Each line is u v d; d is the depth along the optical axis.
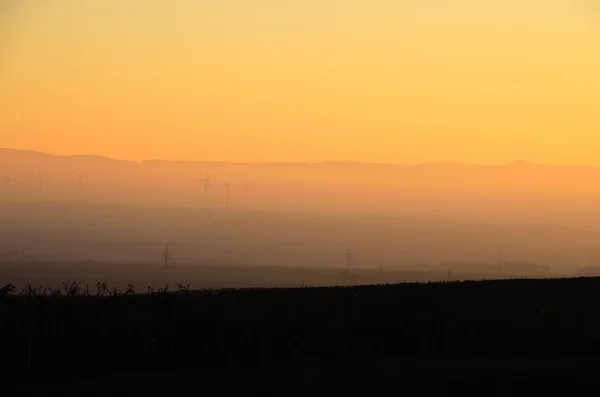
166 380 66.94
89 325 77.00
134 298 85.44
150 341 76.44
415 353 79.69
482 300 98.56
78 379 67.56
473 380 67.31
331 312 88.06
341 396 61.84
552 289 109.44
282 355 78.00
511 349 81.12
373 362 74.75
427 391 63.88
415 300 95.38
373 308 90.75
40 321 76.31
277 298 92.50
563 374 69.62
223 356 76.31
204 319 81.25
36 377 68.19
